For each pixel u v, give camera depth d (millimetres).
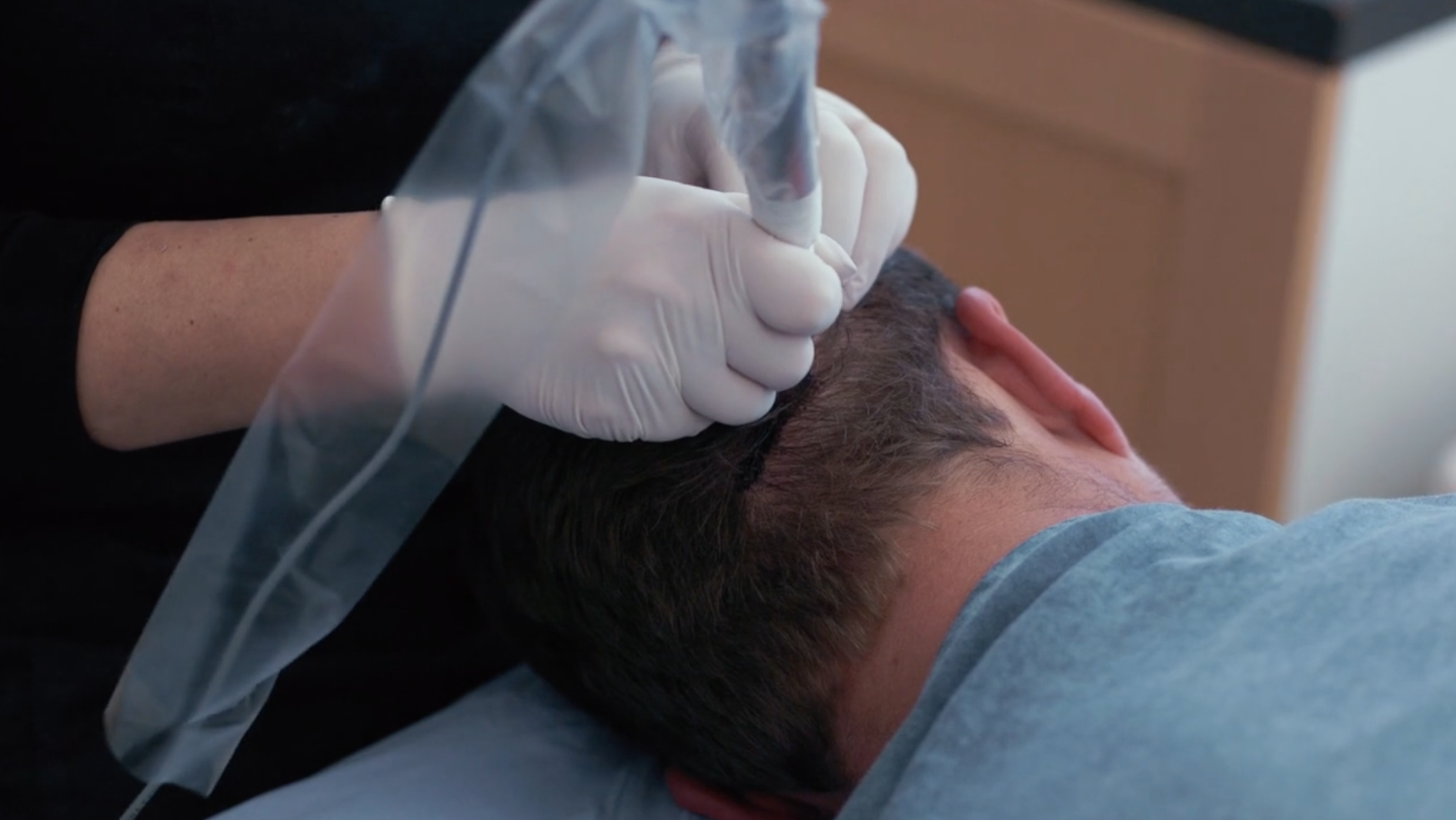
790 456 701
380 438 605
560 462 728
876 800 618
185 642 637
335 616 638
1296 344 1348
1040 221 1494
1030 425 760
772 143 596
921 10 1470
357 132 863
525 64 558
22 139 862
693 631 712
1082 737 556
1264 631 570
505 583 782
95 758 869
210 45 828
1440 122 1333
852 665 698
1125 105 1349
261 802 838
